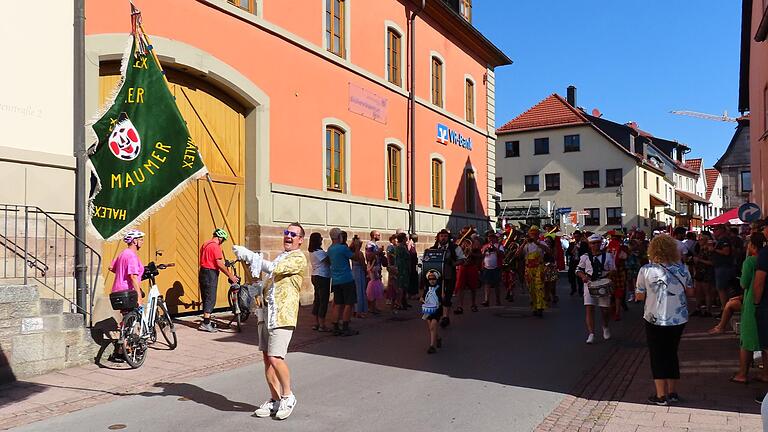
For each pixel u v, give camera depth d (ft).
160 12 36.88
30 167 28.02
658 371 20.76
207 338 32.91
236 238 43.24
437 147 72.64
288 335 19.25
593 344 32.99
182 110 39.50
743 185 172.24
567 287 70.18
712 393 22.06
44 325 24.84
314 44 50.47
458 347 32.12
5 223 26.53
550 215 146.61
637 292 21.21
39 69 28.91
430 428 18.40
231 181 42.86
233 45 42.24
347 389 23.08
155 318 29.22
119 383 23.61
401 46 65.46
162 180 30.86
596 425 18.65
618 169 162.61
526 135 173.68
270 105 45.37
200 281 35.27
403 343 33.30
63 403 20.81
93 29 33.01
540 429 18.38
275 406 19.83
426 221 69.15
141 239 27.89
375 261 45.16
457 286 46.21
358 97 56.90
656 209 178.81
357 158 56.70
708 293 43.37
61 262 29.09
